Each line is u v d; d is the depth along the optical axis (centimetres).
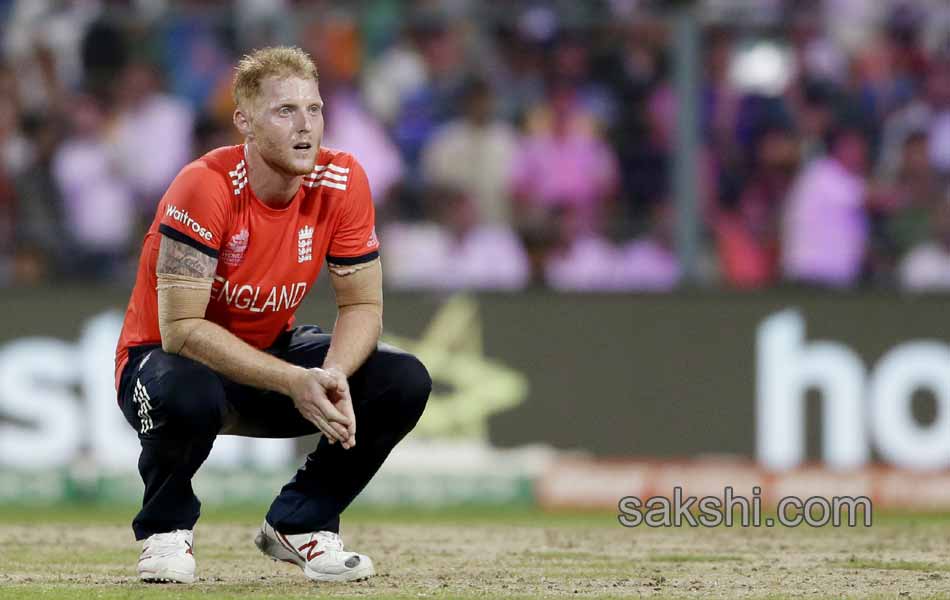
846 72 3584
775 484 3184
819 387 3203
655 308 3216
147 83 3569
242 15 3525
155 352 1519
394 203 3547
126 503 3120
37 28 3581
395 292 3197
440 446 3175
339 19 3500
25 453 3127
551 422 3195
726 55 3500
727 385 3206
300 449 3122
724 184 3509
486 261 3534
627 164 3516
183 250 1469
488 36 3559
